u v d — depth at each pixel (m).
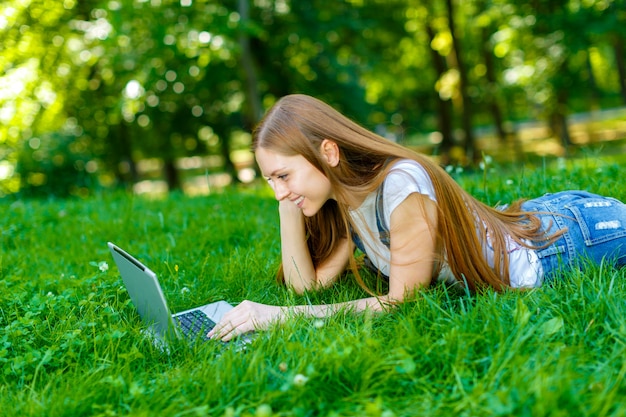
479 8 17.16
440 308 2.24
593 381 1.72
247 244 4.12
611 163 4.46
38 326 2.61
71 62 13.02
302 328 2.36
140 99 12.35
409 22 18.34
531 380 1.71
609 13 13.09
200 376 2.03
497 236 2.49
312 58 14.12
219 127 14.87
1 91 12.73
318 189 2.38
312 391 1.83
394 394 1.85
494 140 24.00
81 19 12.44
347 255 2.96
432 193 2.36
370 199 2.41
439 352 1.97
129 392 1.96
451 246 2.41
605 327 1.98
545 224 2.54
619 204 2.61
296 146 2.29
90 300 2.83
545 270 2.46
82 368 2.23
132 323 2.68
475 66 21.03
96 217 5.38
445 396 1.78
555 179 4.24
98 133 14.85
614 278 2.28
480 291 2.48
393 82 19.92
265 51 13.72
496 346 1.95
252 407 1.82
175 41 11.12
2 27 12.03
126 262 2.45
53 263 4.09
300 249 2.90
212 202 5.94
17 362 2.26
